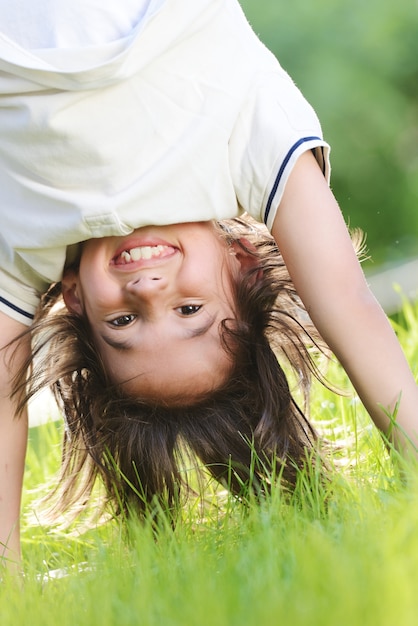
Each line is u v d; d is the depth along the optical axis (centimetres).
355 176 1145
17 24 296
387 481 293
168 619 214
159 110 289
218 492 361
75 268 308
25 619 245
